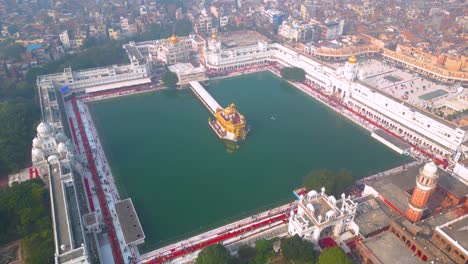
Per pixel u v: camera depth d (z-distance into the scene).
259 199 195.00
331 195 178.00
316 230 156.62
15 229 165.00
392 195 176.50
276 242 161.00
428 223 156.00
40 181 190.38
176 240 169.38
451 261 137.88
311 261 145.88
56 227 149.62
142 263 156.62
